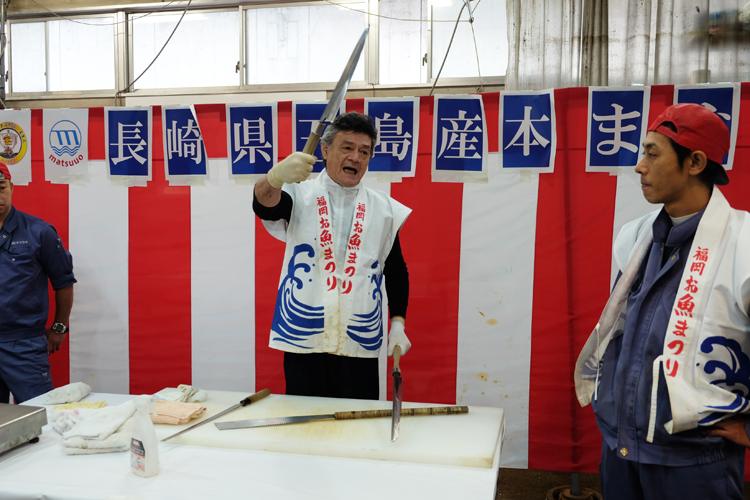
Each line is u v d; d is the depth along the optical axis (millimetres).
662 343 1173
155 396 1594
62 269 2369
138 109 2512
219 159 2486
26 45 4113
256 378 2521
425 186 2344
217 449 1264
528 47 3146
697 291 1132
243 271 2506
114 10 3941
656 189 1183
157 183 2531
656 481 1177
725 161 2096
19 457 1230
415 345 2393
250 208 2479
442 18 3611
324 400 1571
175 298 2557
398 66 3688
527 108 2250
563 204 2254
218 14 3883
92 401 1614
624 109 2170
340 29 3764
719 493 1130
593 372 1386
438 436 1316
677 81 2969
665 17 2963
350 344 1667
